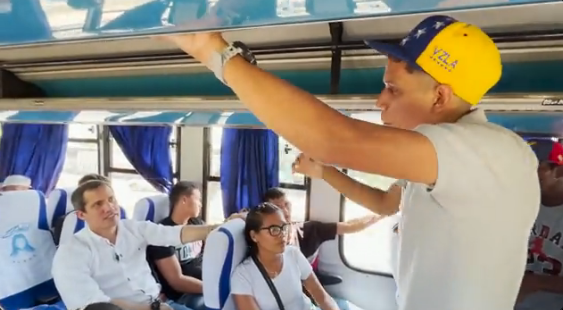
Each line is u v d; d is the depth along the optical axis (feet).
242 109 6.60
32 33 2.65
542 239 10.19
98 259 10.57
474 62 2.66
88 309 7.55
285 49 6.73
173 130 15.64
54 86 9.55
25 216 11.39
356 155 2.28
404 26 5.85
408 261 3.06
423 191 2.89
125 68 8.43
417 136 2.39
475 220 2.61
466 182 2.48
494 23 5.49
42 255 11.60
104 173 16.70
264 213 9.76
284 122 2.29
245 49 2.43
